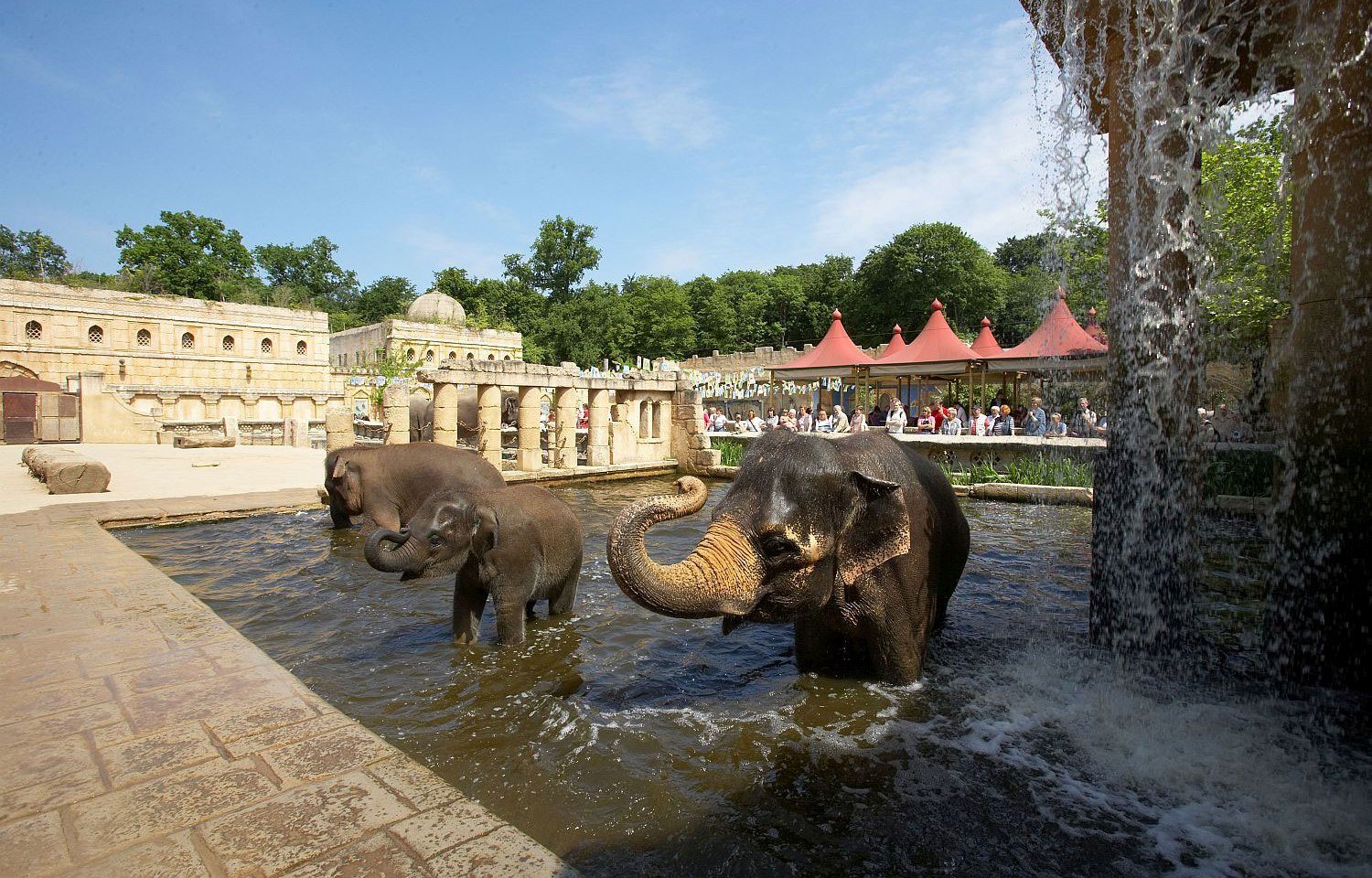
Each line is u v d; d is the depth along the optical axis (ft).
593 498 46.93
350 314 249.14
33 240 187.62
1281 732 12.97
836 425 75.31
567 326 204.23
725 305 229.45
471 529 17.33
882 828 10.21
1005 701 14.37
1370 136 12.98
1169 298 16.19
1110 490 17.01
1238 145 33.60
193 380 138.62
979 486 45.60
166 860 7.68
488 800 10.92
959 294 173.06
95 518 31.96
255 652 14.49
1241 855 9.56
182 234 196.03
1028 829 10.19
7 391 80.48
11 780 9.36
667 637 18.71
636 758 12.24
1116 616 16.90
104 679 13.01
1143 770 11.72
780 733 13.11
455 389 51.67
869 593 14.01
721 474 61.77
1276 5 15.14
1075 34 17.58
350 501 29.76
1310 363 14.28
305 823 8.43
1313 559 14.29
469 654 17.46
